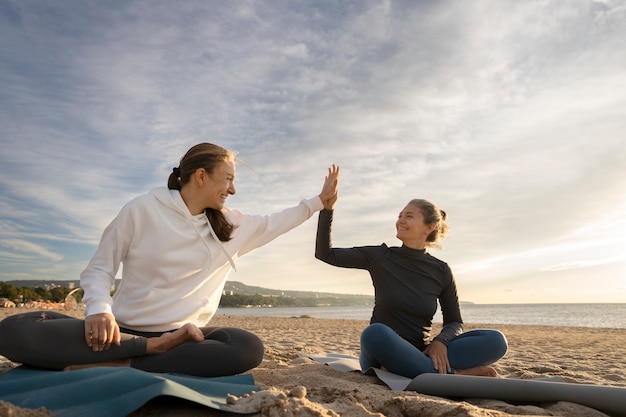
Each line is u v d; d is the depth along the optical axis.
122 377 1.79
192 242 2.54
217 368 2.33
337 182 3.16
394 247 3.26
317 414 1.70
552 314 52.91
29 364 2.14
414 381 2.54
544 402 2.32
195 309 2.54
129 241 2.46
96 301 2.22
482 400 2.37
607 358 5.46
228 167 2.58
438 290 3.20
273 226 2.90
